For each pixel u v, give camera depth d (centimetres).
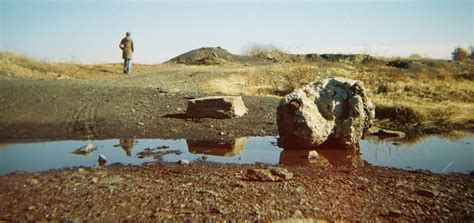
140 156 651
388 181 535
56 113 910
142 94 1148
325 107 752
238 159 650
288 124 740
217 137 800
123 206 420
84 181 501
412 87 1434
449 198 471
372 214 420
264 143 767
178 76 1605
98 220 386
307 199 455
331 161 653
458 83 1606
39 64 1570
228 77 1633
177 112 980
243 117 960
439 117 1014
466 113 1062
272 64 2442
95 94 1113
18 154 638
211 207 422
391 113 1036
